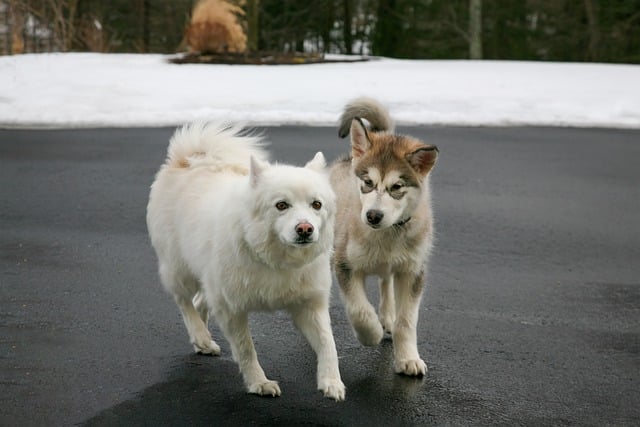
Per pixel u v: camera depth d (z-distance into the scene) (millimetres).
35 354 5680
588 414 5039
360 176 5926
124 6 36750
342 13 38531
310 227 4691
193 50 24938
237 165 5945
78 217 9391
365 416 4914
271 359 5742
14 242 8422
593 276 7828
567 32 37719
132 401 5020
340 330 6375
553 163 12539
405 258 5801
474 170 11930
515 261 8211
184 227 5617
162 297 6938
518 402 5180
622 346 6148
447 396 5234
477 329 6418
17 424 4691
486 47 38406
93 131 14305
